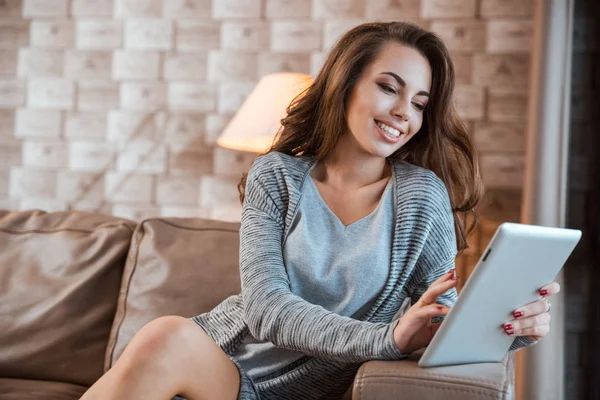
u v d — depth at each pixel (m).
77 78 3.24
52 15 3.25
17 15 3.27
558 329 2.44
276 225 1.39
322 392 1.38
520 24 2.88
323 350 1.17
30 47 3.27
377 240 1.35
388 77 1.37
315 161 1.46
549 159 2.44
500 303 1.11
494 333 1.16
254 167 1.45
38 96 3.26
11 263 2.02
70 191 3.24
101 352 1.91
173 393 1.11
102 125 3.22
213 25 3.14
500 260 1.02
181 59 3.16
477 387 1.04
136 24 3.20
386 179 1.44
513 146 2.89
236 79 3.12
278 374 1.36
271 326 1.22
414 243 1.36
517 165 2.88
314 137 1.50
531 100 2.49
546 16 2.46
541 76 2.46
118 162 3.21
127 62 3.20
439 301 1.33
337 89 1.41
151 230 2.00
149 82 3.19
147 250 1.96
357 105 1.39
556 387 2.43
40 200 3.26
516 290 1.12
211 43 3.14
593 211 2.67
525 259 1.07
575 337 2.66
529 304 1.18
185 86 3.16
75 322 1.92
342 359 1.18
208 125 3.14
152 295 1.88
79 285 1.94
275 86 2.63
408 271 1.36
